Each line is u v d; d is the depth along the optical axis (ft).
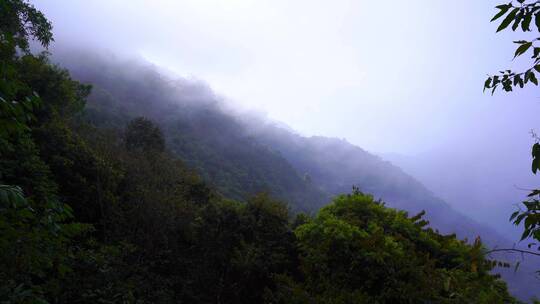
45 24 33.04
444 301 15.51
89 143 36.27
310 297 17.37
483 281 17.07
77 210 28.66
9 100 6.05
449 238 22.31
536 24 4.96
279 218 28.32
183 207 32.32
